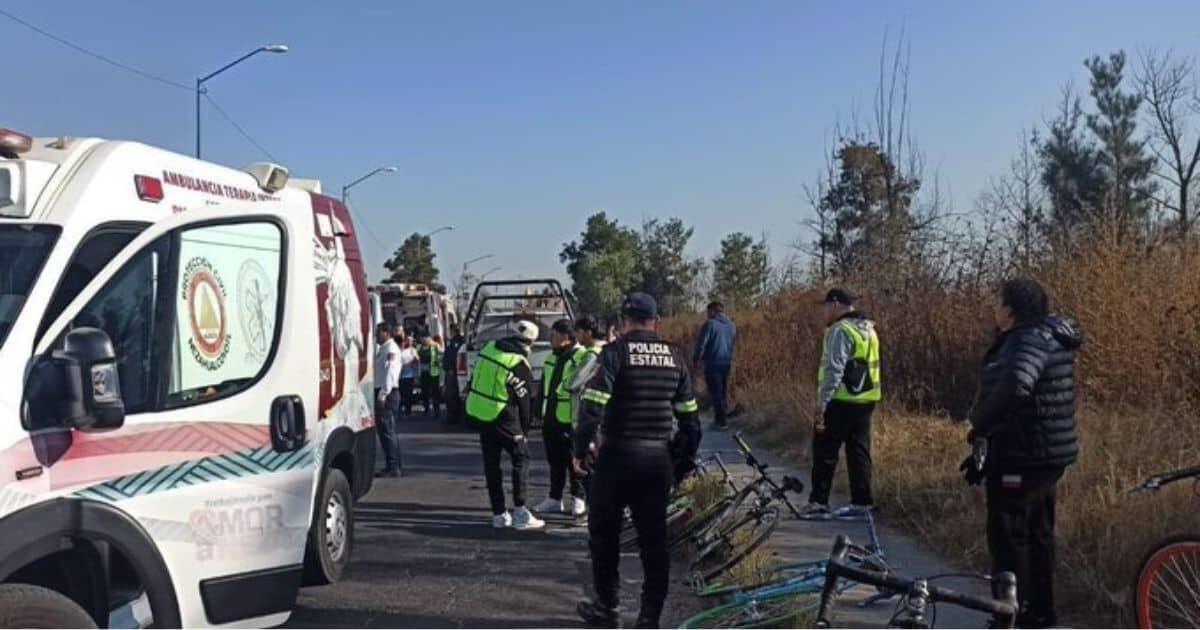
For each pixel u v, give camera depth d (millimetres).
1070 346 5375
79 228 4457
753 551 6977
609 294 61906
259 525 5180
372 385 8195
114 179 4719
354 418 7570
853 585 5273
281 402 5379
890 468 9523
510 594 7059
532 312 18516
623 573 7570
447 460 14023
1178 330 10750
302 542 5484
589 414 5844
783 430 13711
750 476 10930
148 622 4637
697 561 7137
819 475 8984
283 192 6707
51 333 4254
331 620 6457
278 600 5309
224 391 5109
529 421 9352
